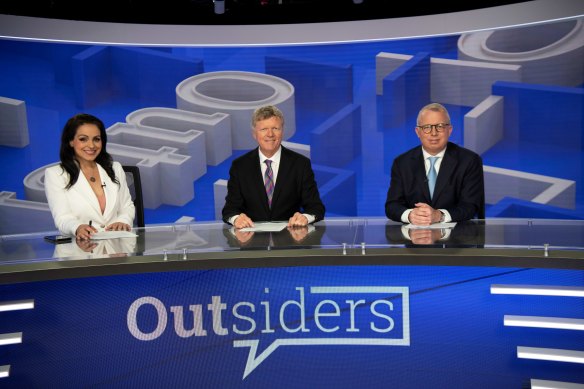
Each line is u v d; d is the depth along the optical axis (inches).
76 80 204.8
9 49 199.2
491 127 200.7
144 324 91.8
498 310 88.7
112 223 107.4
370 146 210.5
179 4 202.8
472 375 90.0
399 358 91.7
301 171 119.0
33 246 92.1
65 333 89.8
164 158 209.8
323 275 92.1
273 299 92.7
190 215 212.4
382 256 82.1
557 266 78.4
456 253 80.9
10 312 88.3
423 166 115.4
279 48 210.2
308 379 93.2
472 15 195.6
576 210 194.4
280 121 113.3
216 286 92.5
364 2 201.8
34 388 89.4
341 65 209.0
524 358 88.1
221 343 93.1
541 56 193.0
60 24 199.0
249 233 98.3
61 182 110.7
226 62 210.4
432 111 110.0
